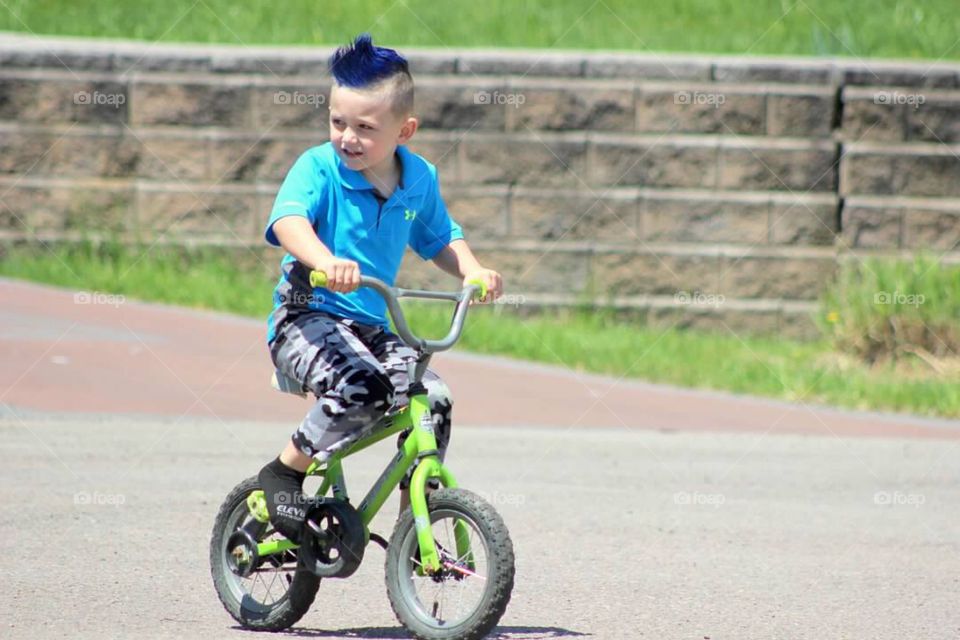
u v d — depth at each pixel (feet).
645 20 160.35
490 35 153.69
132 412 95.45
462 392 108.58
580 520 68.95
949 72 140.56
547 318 138.10
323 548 45.09
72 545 59.52
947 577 58.65
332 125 45.70
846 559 62.13
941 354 124.26
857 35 156.25
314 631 47.11
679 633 47.73
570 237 139.03
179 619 48.08
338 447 43.91
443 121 138.92
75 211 138.21
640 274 139.13
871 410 111.24
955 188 140.87
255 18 156.97
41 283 133.80
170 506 68.49
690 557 61.36
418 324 127.24
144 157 138.72
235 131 139.13
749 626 49.06
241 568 47.47
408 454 44.47
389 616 49.75
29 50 137.80
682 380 118.42
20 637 44.70
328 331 44.80
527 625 48.26
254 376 107.86
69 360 108.27
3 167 137.69
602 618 49.73
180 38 152.25
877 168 140.15
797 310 138.92
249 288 135.33
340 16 157.89
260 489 47.34
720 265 139.03
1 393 98.27
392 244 46.85
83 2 160.15
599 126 139.64
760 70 140.05
